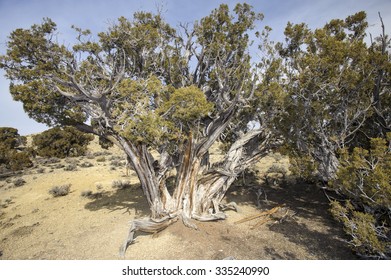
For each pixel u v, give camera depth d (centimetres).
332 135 1049
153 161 1227
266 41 1365
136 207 1523
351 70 955
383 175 627
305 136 1097
